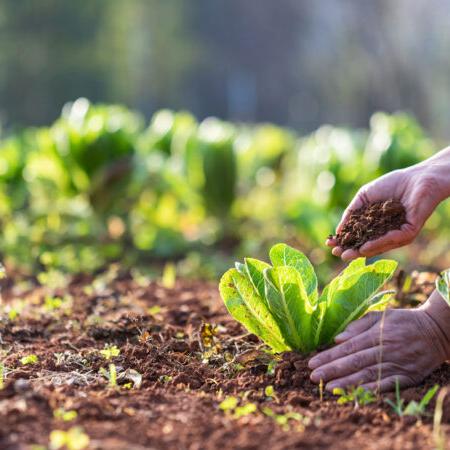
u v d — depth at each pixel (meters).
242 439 3.31
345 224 4.31
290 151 13.59
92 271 8.23
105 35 54.28
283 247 4.26
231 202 10.25
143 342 4.82
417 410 3.59
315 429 3.46
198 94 75.12
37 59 51.53
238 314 4.26
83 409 3.51
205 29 73.88
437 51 45.59
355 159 9.55
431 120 43.50
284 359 4.20
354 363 4.00
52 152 9.68
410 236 4.16
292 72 74.31
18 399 3.57
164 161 10.14
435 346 4.04
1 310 5.84
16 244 9.01
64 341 5.02
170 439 3.29
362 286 4.14
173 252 9.18
